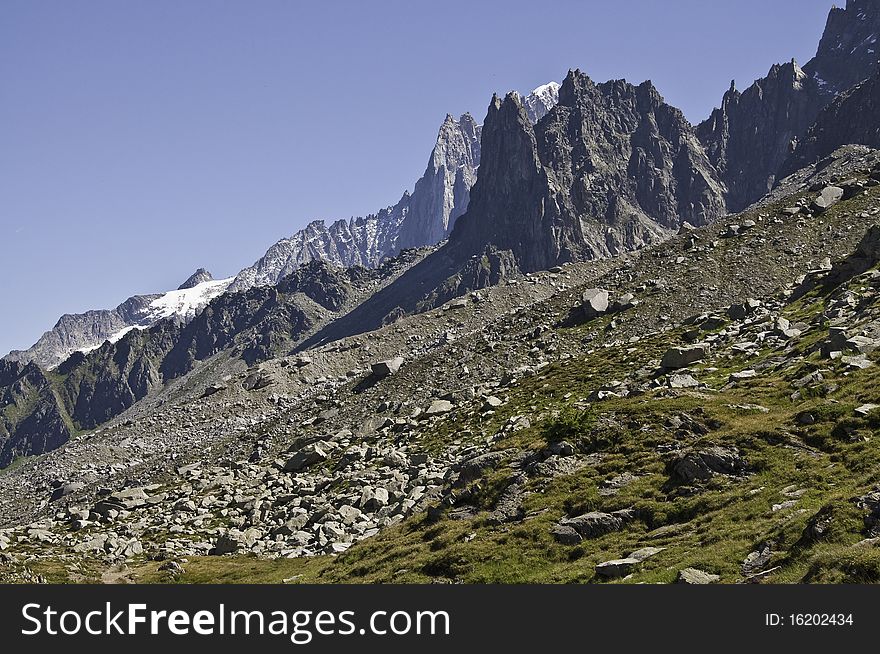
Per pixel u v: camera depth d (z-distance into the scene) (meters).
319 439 105.81
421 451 87.12
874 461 39.16
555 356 115.94
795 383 57.41
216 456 119.81
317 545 64.00
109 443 152.00
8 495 136.12
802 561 29.11
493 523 47.62
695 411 53.38
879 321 66.31
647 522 41.75
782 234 139.00
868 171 159.00
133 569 63.59
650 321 118.62
